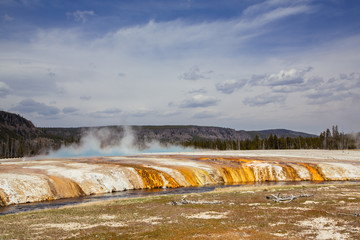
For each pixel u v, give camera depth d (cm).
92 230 2120
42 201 4078
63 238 1927
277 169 6812
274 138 17400
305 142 17088
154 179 5647
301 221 2223
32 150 17050
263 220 2297
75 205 3447
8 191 3956
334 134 16438
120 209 2959
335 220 2208
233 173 6612
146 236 1917
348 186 4422
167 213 2686
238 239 1781
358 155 10162
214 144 19800
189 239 1803
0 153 16088
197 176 6150
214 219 2388
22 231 2120
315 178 6550
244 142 18575
